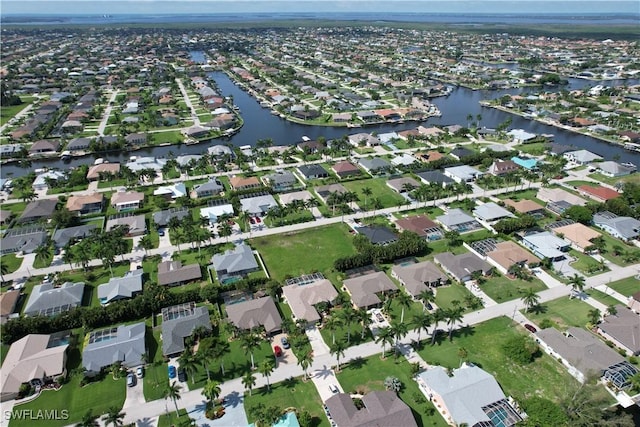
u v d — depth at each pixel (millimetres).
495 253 149000
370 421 87688
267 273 142875
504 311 125375
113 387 100562
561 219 175625
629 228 163500
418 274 136750
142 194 192125
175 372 103938
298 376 103312
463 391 95000
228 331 115000
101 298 128875
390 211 185000
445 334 116875
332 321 112562
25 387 98375
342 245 160000
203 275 142250
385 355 109688
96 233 159875
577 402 91375
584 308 126188
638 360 107375
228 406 95000
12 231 163250
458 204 190250
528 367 106188
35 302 124938
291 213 180625
